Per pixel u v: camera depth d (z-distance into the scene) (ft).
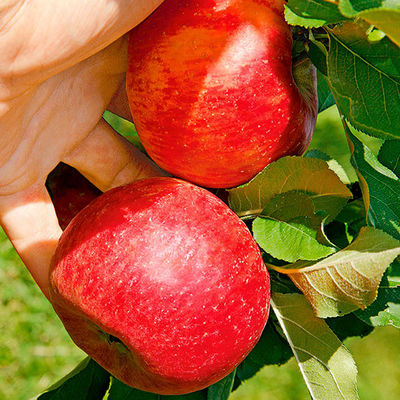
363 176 1.03
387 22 0.81
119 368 1.11
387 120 0.98
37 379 2.56
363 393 2.67
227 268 1.01
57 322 2.73
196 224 1.02
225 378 1.18
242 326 1.01
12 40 1.05
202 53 1.02
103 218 1.03
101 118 1.26
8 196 1.22
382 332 2.89
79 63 1.19
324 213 1.10
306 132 1.09
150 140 1.09
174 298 0.98
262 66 1.02
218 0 1.02
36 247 1.25
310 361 1.08
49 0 1.03
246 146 1.05
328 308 1.04
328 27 1.00
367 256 0.99
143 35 1.05
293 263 1.07
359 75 0.99
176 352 1.00
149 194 1.04
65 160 1.24
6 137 1.16
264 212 1.09
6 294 2.74
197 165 1.08
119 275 0.99
